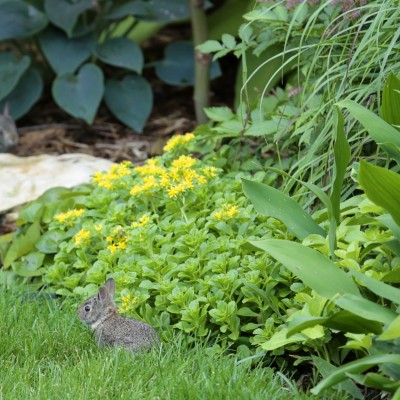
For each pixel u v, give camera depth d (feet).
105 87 43.50
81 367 21.52
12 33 42.27
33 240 29.48
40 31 43.52
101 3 43.83
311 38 28.96
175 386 20.30
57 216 28.60
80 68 42.98
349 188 25.66
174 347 22.75
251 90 37.81
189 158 28.55
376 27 25.14
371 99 25.25
